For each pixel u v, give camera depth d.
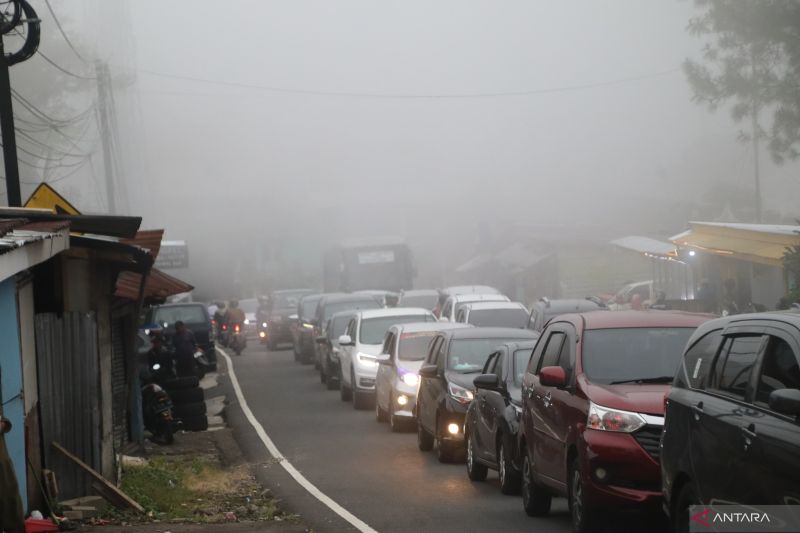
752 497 6.86
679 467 8.22
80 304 14.84
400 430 21.78
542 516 12.35
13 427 11.00
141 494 14.60
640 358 11.05
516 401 13.95
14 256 9.74
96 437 13.59
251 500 14.81
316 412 26.28
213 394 31.98
